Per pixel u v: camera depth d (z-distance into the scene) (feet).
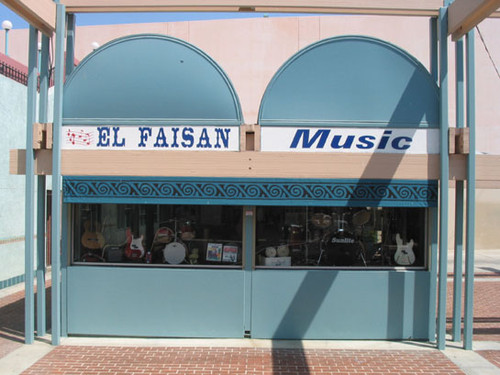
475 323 22.67
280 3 19.02
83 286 19.52
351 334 19.24
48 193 34.96
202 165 19.03
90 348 18.08
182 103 19.26
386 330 19.25
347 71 19.30
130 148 19.22
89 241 20.34
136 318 19.40
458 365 16.48
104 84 19.39
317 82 19.27
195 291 19.35
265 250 19.89
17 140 30.12
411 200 18.94
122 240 20.30
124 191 19.16
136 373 15.60
